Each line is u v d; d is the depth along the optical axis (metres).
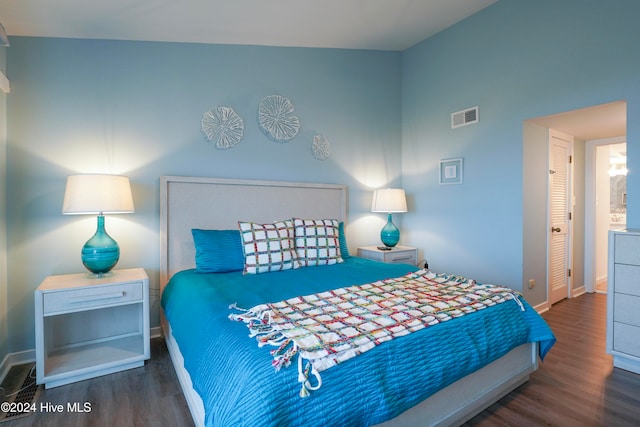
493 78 3.25
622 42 2.44
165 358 2.35
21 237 2.31
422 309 1.63
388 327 1.41
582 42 2.65
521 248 3.09
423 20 3.34
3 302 2.21
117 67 2.62
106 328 2.55
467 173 3.48
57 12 2.13
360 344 1.25
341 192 3.60
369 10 2.87
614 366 2.26
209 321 1.51
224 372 1.18
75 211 2.12
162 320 2.67
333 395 1.10
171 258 2.74
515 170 3.10
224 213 2.94
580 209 4.12
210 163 2.95
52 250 2.40
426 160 3.88
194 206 2.82
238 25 2.70
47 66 2.40
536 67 2.93
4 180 2.24
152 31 2.57
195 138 2.89
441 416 1.53
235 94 3.06
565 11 2.75
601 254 4.69
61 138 2.43
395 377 1.26
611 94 2.49
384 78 4.00
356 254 3.76
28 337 2.33
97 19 2.28
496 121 3.23
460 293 1.91
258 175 3.17
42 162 2.38
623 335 2.22
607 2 2.51
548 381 2.06
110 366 2.13
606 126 3.33
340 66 3.67
